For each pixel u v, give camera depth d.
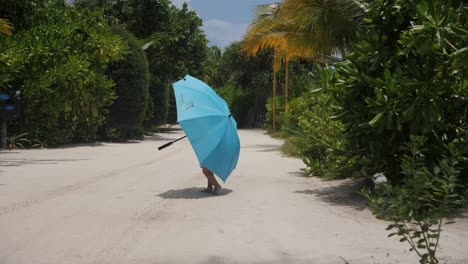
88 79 21.03
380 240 5.99
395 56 8.22
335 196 9.01
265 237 6.14
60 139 21.52
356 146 8.77
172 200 8.54
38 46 19.73
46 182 10.41
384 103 7.58
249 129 48.09
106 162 14.66
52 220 6.93
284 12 14.70
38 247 5.63
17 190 9.35
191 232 6.36
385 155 8.31
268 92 49.62
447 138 8.04
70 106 21.11
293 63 42.56
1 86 19.20
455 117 8.16
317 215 7.42
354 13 13.33
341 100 8.48
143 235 6.18
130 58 25.83
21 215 7.21
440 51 7.48
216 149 8.71
